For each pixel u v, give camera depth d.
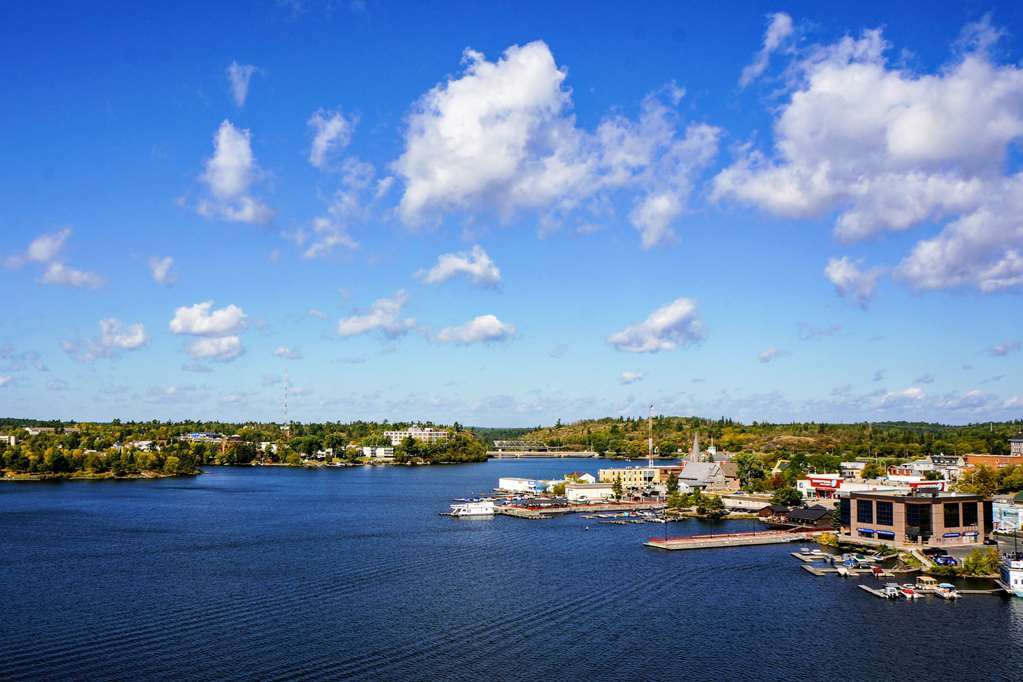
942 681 132.25
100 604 174.50
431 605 175.38
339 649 144.25
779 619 166.50
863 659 142.12
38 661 137.00
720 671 135.38
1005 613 171.75
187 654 141.00
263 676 130.50
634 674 133.50
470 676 131.50
